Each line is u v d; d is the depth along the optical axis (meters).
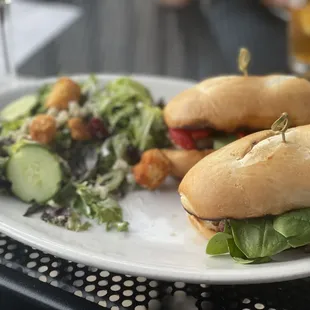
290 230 0.24
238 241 0.25
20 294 0.25
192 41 0.62
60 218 0.30
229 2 0.76
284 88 0.31
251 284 0.25
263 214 0.25
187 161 0.33
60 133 0.36
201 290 0.25
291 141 0.26
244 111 0.31
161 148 0.37
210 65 0.56
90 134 0.37
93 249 0.27
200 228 0.28
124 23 0.69
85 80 0.44
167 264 0.25
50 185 0.33
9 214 0.31
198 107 0.32
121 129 0.38
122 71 0.54
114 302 0.24
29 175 0.33
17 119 0.39
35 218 0.31
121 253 0.27
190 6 0.75
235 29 0.66
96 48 0.60
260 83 0.32
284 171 0.25
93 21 0.69
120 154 0.36
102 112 0.38
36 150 0.33
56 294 0.25
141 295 0.25
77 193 0.32
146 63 0.56
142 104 0.39
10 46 0.52
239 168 0.26
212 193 0.26
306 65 0.52
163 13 0.73
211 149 0.33
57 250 0.25
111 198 0.32
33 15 0.69
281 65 0.54
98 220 0.30
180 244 0.28
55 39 0.62
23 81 0.49
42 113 0.40
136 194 0.33
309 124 0.28
